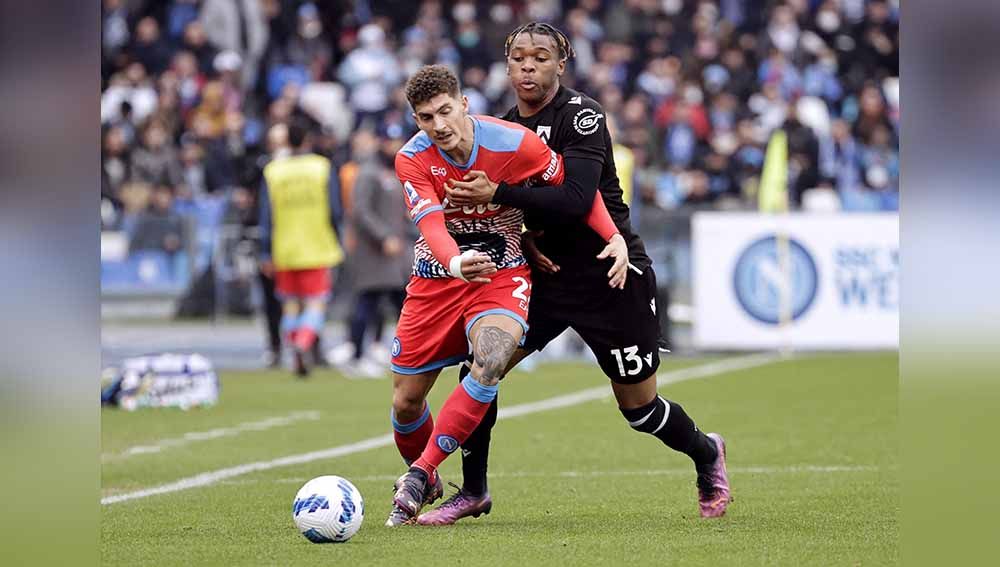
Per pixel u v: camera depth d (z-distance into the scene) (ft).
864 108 255.91
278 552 66.74
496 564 62.90
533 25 74.90
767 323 200.85
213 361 209.46
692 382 164.86
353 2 285.02
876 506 81.20
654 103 263.29
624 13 282.97
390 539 70.23
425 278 74.18
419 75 70.59
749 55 272.31
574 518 78.28
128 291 209.97
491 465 102.73
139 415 140.26
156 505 84.64
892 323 200.44
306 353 178.70
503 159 72.02
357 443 117.39
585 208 72.69
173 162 233.96
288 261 175.73
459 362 75.66
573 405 144.15
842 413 133.90
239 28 261.03
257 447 115.24
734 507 81.56
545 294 76.13
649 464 102.83
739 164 240.53
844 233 200.44
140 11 275.59
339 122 247.70
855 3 278.46
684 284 202.08
